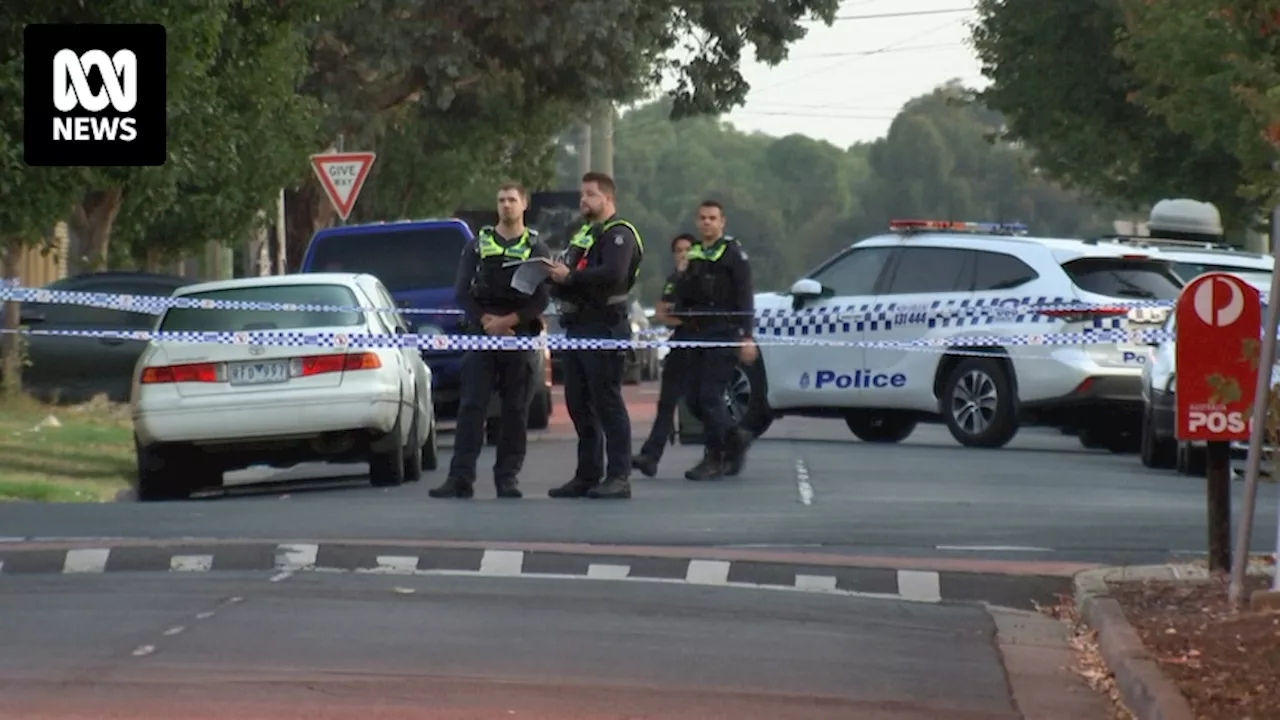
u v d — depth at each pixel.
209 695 29.64
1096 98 134.12
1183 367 38.34
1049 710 30.52
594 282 53.00
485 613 36.56
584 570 41.62
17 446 70.19
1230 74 74.12
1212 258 74.75
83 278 92.94
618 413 53.88
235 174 105.06
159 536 44.47
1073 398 70.75
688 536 45.59
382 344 58.41
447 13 136.25
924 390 74.62
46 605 37.06
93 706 28.89
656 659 32.88
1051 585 39.81
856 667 32.88
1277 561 35.78
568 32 135.62
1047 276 71.69
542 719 28.56
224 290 61.22
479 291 53.41
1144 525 48.50
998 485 58.91
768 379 78.88
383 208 165.50
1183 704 27.97
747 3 146.12
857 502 53.41
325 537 44.16
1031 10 134.25
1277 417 35.56
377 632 34.53
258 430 57.62
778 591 40.09
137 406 57.81
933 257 75.19
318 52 137.38
